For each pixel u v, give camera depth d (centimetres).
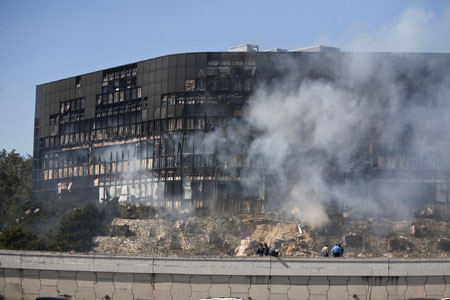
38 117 16225
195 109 13725
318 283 7200
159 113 14025
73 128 15538
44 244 11406
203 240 12331
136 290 7394
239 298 6956
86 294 7500
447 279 7256
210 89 13700
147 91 14275
